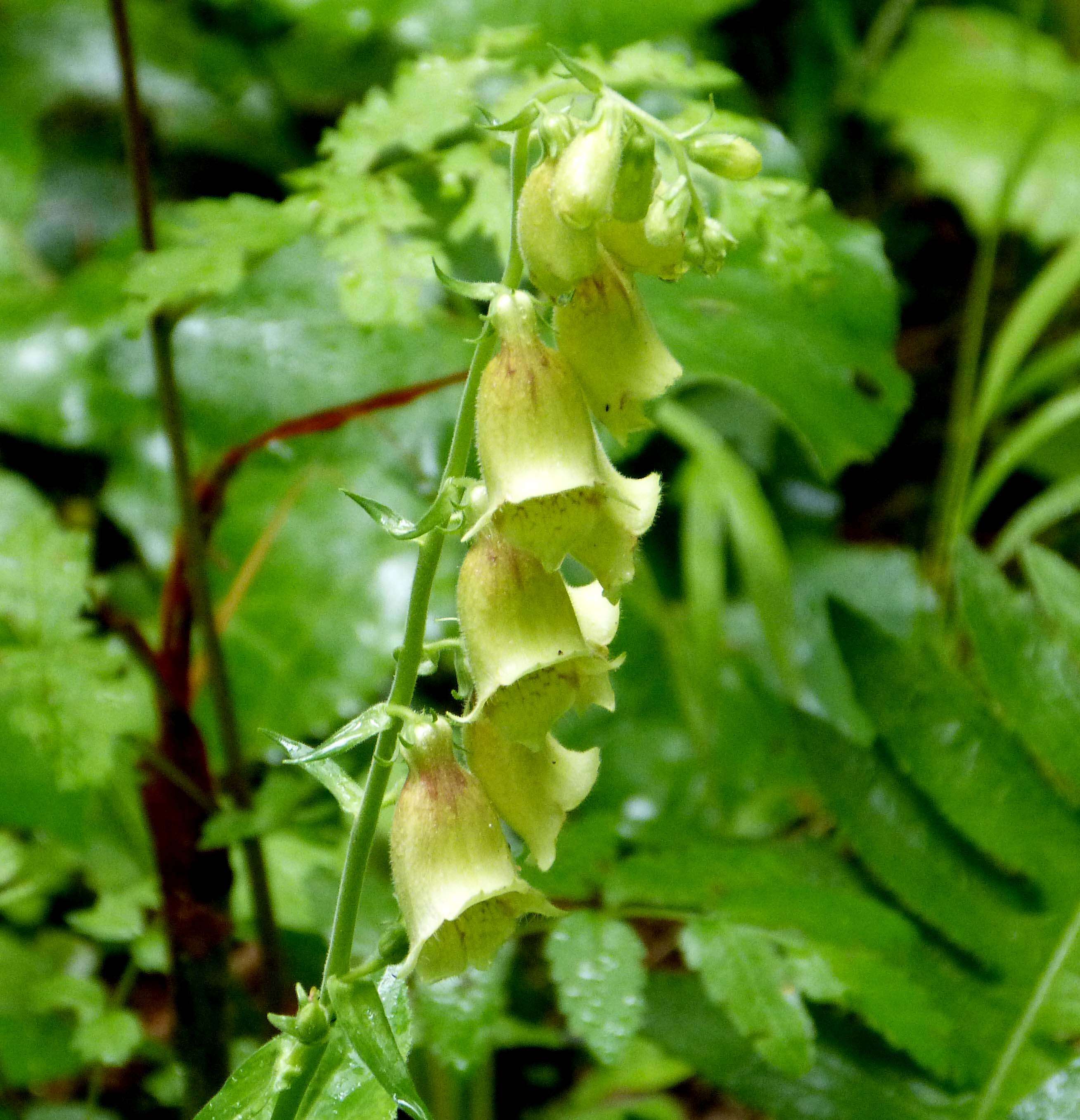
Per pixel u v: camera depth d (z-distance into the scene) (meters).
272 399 0.80
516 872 0.54
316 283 0.82
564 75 0.65
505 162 0.68
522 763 0.55
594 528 0.54
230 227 0.64
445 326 0.82
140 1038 0.66
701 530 0.87
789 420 0.69
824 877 0.70
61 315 0.92
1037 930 0.67
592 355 0.53
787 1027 0.63
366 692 0.85
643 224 0.52
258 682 0.84
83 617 0.70
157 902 0.68
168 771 0.66
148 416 0.87
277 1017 0.55
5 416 0.89
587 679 0.55
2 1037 0.72
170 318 0.67
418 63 0.66
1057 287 0.83
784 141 0.69
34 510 0.86
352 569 0.87
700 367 0.68
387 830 0.71
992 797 0.68
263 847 0.70
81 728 0.64
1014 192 1.00
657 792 0.95
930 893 0.68
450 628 0.85
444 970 0.54
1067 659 0.69
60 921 0.84
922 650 0.69
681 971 0.75
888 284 0.70
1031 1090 0.65
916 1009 0.64
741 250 0.69
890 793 0.69
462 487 0.54
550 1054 0.86
